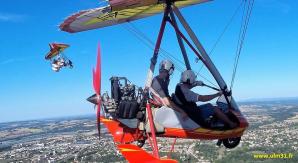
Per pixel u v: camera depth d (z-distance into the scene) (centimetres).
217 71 1040
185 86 1011
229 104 1038
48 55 1260
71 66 1271
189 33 1041
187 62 1144
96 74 1023
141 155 906
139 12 1152
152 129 968
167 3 1020
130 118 1004
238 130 1036
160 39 1019
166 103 999
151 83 1015
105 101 1021
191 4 1270
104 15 1119
